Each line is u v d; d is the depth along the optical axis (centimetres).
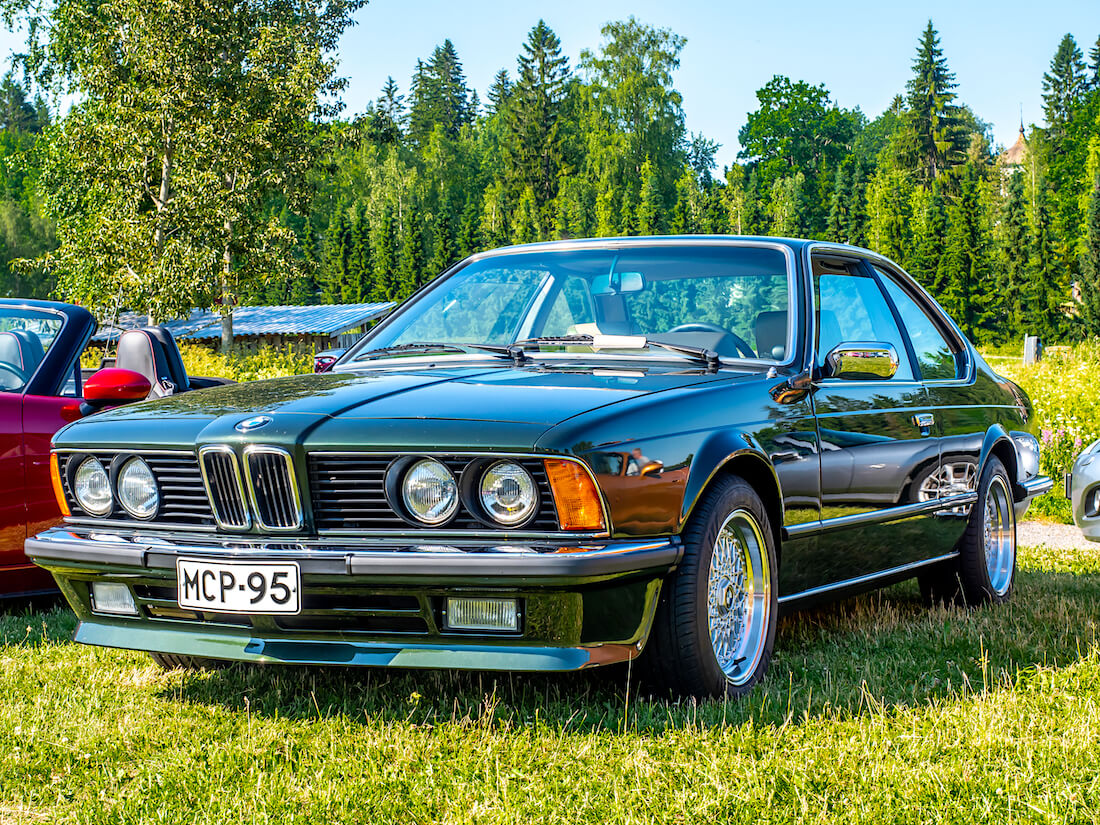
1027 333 8150
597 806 264
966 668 394
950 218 8912
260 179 3553
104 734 326
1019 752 295
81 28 3500
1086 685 364
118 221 3412
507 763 293
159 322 3412
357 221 9838
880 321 484
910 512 457
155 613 346
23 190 8456
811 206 11269
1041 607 514
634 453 316
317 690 371
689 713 330
